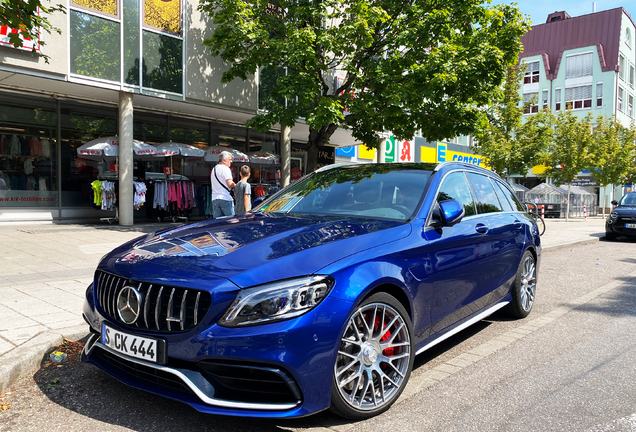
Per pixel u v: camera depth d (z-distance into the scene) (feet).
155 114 46.01
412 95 35.58
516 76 57.00
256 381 7.51
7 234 32.27
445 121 39.86
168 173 46.57
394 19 37.29
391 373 9.24
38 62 32.65
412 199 11.27
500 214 14.76
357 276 8.26
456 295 11.33
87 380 10.12
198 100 42.50
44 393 9.45
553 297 19.95
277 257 8.11
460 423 8.51
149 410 8.79
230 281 7.59
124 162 38.42
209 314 7.41
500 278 13.98
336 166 14.52
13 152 38.01
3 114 37.35
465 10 37.06
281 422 8.39
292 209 12.35
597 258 33.01
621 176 115.75
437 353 12.55
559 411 9.07
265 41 35.32
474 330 14.84
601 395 9.86
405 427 8.31
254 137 55.52
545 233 51.39
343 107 36.73
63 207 40.93
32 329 12.35
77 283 18.28
